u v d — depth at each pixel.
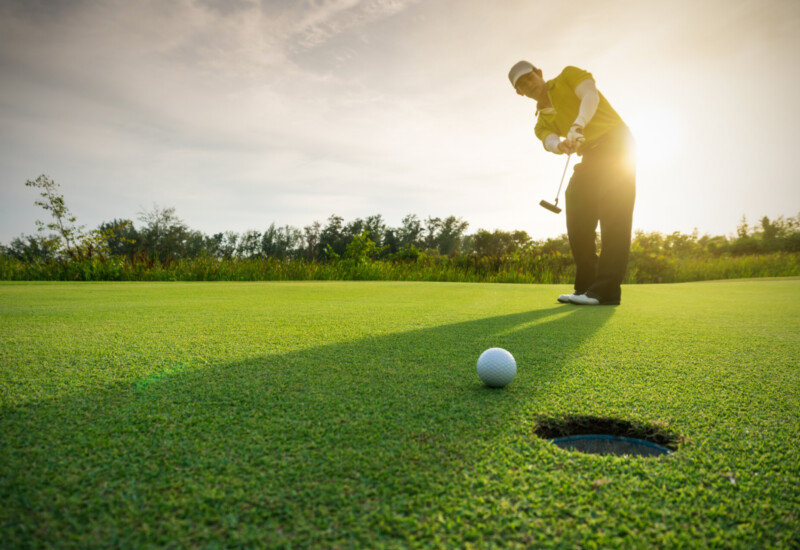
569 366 1.97
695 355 2.21
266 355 2.10
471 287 7.40
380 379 1.71
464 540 0.77
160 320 3.26
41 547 0.74
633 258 13.30
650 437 1.33
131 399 1.45
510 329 2.95
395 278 13.53
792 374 1.85
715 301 5.13
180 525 0.80
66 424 1.24
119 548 0.74
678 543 0.77
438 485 0.94
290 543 0.76
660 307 4.46
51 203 12.45
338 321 3.26
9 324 3.04
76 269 10.56
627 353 2.25
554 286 7.98
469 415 1.34
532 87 4.58
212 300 4.86
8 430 1.20
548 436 1.37
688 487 0.95
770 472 1.02
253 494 0.90
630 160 4.44
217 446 1.11
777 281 8.91
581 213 4.79
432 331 2.84
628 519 0.84
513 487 0.94
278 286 7.25
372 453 1.08
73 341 2.43
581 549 0.75
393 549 0.74
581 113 4.05
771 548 0.77
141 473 0.98
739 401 1.51
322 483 0.94
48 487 0.92
